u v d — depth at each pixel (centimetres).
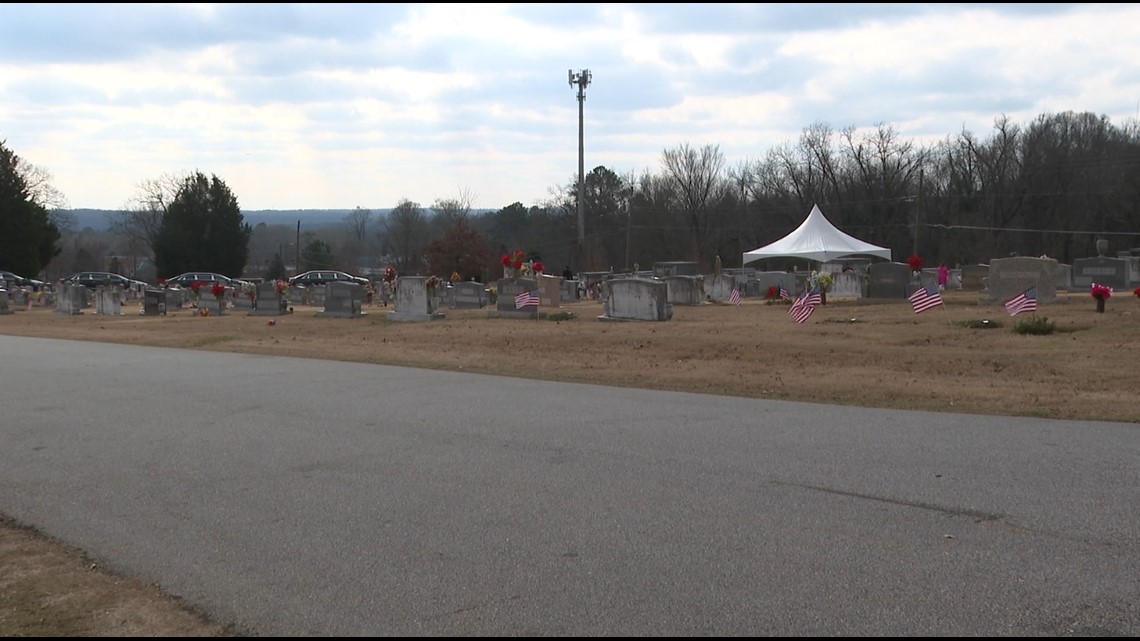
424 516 623
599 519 605
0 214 7231
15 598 494
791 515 605
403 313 2725
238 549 564
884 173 7419
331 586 495
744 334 1966
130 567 539
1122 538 543
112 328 2864
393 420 1016
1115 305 2269
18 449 897
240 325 2766
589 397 1184
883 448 813
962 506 616
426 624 439
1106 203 6456
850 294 3750
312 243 9881
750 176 8369
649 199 8575
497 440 884
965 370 1355
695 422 970
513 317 2680
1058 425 916
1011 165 6944
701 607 450
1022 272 2395
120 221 11769
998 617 431
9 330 2934
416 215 10288
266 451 855
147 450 873
